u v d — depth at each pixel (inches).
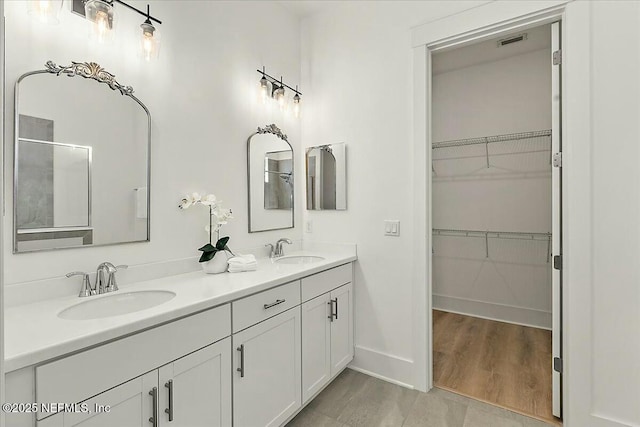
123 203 61.5
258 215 90.4
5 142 48.3
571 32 65.3
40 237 51.4
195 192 73.9
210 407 53.1
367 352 93.3
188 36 72.8
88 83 56.9
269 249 93.5
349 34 95.9
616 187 62.2
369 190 92.4
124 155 61.6
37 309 47.6
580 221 65.1
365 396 82.3
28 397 34.5
